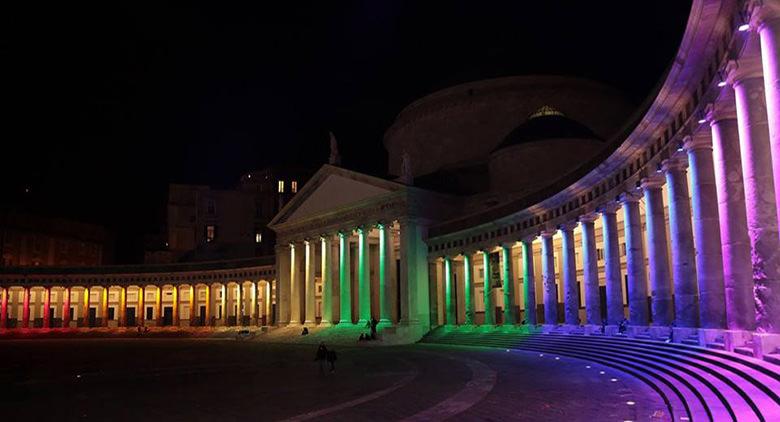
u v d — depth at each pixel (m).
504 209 52.44
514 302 52.56
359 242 68.25
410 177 63.88
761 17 16.20
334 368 34.31
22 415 21.59
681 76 23.66
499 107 76.19
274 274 87.88
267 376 31.73
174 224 112.56
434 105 79.75
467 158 76.31
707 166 24.66
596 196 38.56
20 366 41.59
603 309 51.41
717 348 22.22
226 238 108.06
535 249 59.59
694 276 27.34
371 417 18.98
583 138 63.59
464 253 58.53
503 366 31.52
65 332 95.75
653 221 30.83
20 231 110.69
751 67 18.69
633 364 26.67
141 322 98.62
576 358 33.66
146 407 22.62
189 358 46.31
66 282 100.44
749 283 20.91
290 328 74.62
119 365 41.28
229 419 19.64
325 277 72.12
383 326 62.41
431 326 61.84
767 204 18.27
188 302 99.19
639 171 32.19
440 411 19.41
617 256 36.81
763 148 18.50
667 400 18.17
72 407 23.14
